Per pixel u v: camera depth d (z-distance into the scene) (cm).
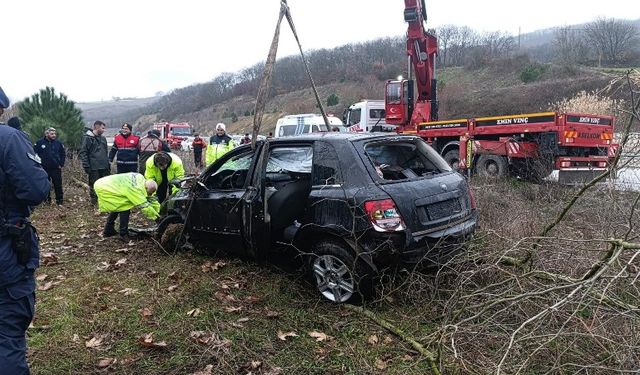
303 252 416
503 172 1032
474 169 1093
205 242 507
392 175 415
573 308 289
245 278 458
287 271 471
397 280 397
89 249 581
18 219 245
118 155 931
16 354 243
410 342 321
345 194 381
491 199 663
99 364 313
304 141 432
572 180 934
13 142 240
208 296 417
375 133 442
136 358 321
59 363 316
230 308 390
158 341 341
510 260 369
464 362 289
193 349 330
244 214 446
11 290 240
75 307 399
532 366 286
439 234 379
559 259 367
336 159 401
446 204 400
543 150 959
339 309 388
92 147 899
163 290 434
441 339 283
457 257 378
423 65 1259
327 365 308
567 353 286
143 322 372
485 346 309
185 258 527
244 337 344
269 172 471
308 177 444
